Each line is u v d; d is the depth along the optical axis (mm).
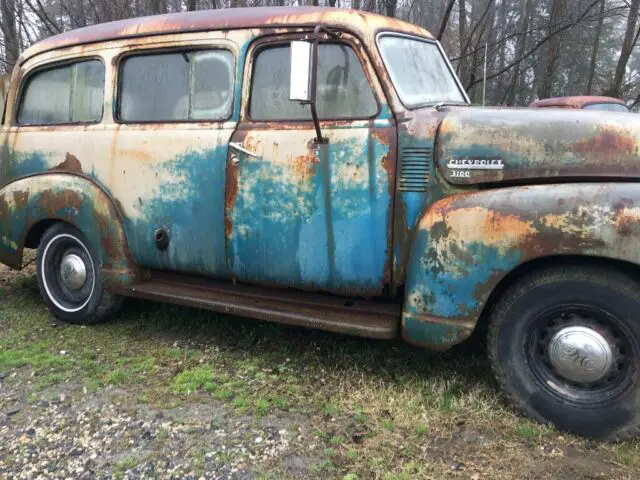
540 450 2869
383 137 3322
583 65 26406
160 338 4402
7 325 4672
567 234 2836
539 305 3018
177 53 4055
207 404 3385
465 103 4074
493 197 3037
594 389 2965
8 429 3123
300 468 2760
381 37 3525
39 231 4863
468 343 4105
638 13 11516
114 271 4305
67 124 4559
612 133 2967
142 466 2785
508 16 15016
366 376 3682
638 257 2719
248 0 10797
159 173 4047
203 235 3934
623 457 2775
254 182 3688
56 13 12398
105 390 3559
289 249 3637
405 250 3334
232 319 4684
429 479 2660
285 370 3795
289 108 3645
